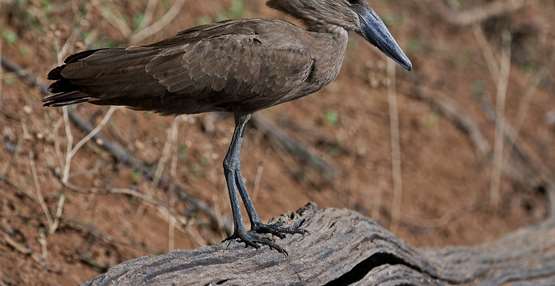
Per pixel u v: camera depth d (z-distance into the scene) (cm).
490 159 1808
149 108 962
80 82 917
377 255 1054
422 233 1576
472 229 1636
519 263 1318
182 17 1666
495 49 2128
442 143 1778
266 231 966
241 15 1728
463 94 1930
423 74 1923
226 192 1419
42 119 1343
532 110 2003
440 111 1839
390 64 1802
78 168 1307
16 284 1119
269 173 1517
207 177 1430
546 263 1338
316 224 997
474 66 2028
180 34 966
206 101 962
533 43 2175
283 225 981
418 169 1697
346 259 994
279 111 1650
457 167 1747
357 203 1562
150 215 1318
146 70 926
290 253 954
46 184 1268
